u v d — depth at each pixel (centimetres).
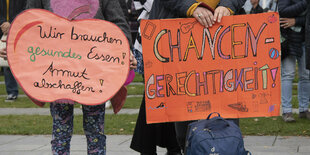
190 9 490
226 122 464
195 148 445
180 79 498
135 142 588
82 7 493
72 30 480
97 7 498
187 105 500
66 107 503
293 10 888
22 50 471
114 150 725
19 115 1122
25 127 948
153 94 498
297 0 893
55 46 477
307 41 822
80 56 478
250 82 498
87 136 514
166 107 500
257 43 495
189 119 500
